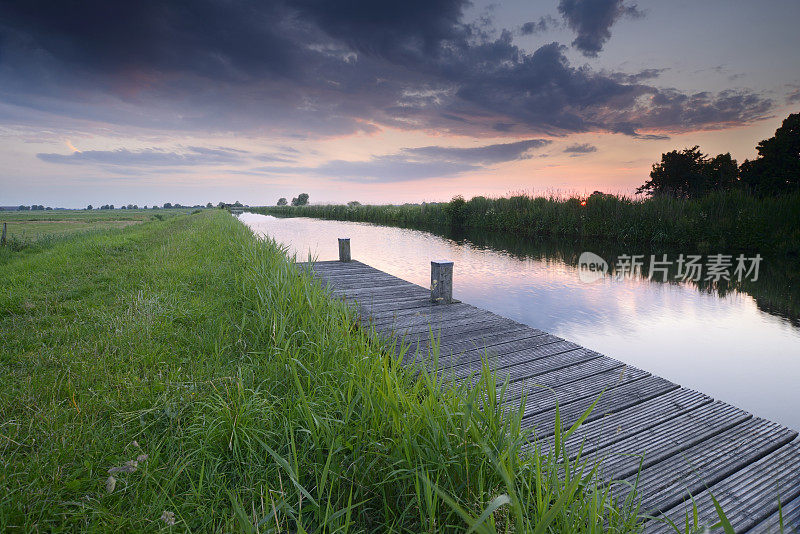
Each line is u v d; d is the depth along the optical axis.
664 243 13.75
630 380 3.50
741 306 6.88
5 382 2.96
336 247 16.05
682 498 2.10
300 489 1.66
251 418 2.34
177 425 2.42
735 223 12.32
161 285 6.01
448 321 5.19
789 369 4.41
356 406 2.50
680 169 26.36
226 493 1.91
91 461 2.08
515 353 4.13
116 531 1.65
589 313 6.57
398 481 1.90
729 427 2.77
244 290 5.38
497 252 13.70
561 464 2.33
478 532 1.27
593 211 16.38
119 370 3.11
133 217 44.06
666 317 6.32
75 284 6.19
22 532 1.63
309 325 3.87
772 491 2.16
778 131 19.52
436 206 27.52
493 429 1.88
